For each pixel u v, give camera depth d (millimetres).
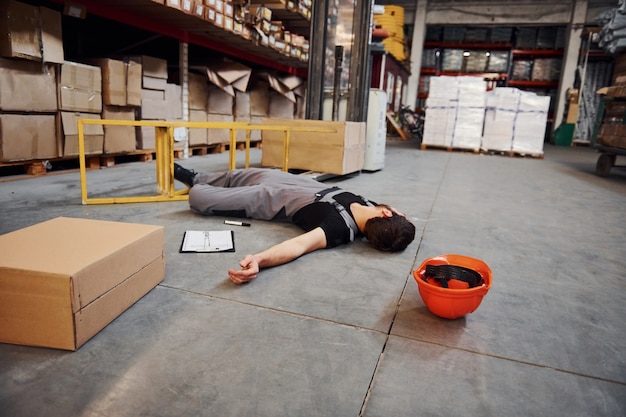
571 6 15039
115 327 1448
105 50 6867
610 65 14500
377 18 13539
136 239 1596
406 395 1179
